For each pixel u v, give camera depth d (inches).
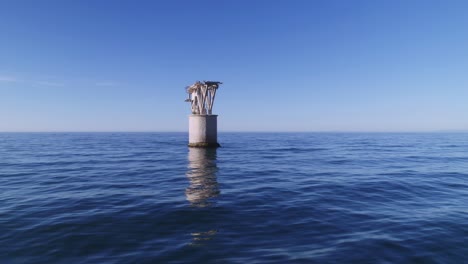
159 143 2143.2
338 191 469.4
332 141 2524.6
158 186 513.7
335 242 255.9
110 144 2021.4
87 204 386.3
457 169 727.7
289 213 345.1
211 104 1251.2
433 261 220.1
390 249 240.4
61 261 222.4
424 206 379.6
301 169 732.7
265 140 2753.4
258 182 552.7
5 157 1054.4
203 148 1246.9
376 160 948.0
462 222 310.0
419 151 1343.5
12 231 283.0
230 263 217.5
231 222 312.3
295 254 232.2
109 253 235.6
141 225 302.2
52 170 720.3
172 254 233.5
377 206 378.3
